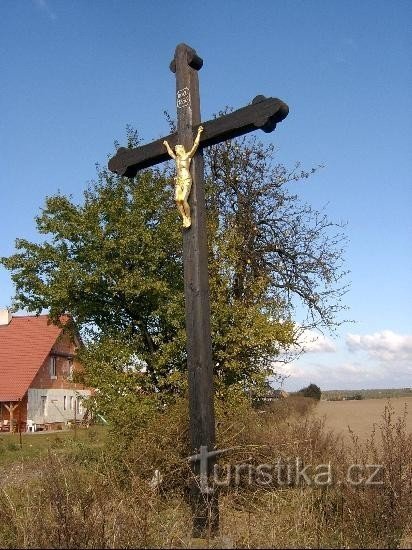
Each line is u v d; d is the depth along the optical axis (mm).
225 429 8508
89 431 22297
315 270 17531
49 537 5949
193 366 7203
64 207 13078
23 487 7902
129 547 5762
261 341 11742
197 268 7402
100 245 12734
